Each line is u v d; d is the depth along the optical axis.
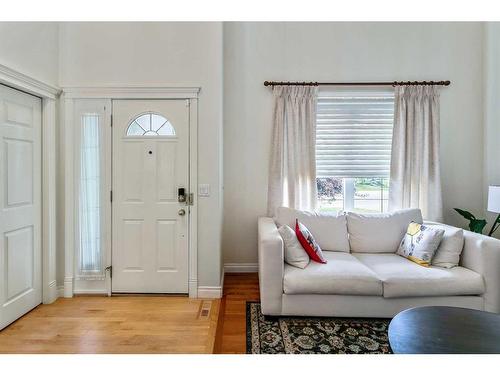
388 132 3.43
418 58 3.41
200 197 2.82
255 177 3.47
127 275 2.85
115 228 2.84
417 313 1.63
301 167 3.33
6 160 2.24
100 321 2.35
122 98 2.80
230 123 3.44
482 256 2.28
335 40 3.41
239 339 2.10
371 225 2.91
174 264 2.85
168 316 2.44
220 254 2.94
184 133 2.81
